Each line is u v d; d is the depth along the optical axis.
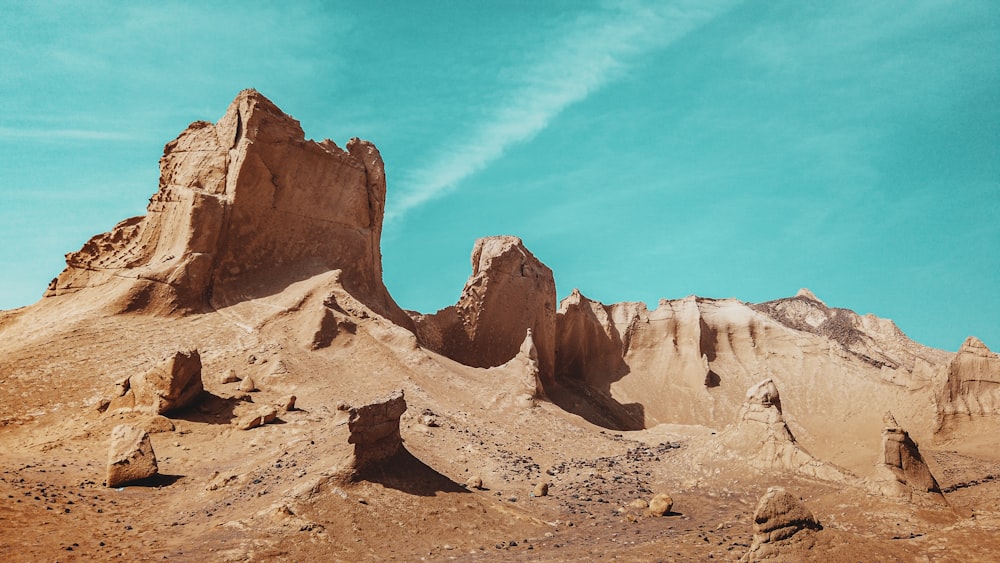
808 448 51.50
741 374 83.06
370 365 46.16
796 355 81.62
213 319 49.41
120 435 27.80
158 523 23.03
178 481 27.88
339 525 21.86
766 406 32.91
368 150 66.56
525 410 44.06
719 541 22.05
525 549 22.09
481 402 44.09
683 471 32.69
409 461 26.14
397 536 22.02
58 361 40.66
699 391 81.38
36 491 24.58
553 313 79.81
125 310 48.38
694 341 86.25
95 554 19.58
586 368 86.75
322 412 37.44
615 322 91.50
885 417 27.05
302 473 25.27
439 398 43.03
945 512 23.73
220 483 26.30
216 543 20.52
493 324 72.12
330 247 60.03
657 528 24.67
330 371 44.28
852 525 23.06
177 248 52.88
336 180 61.94
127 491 26.38
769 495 18.61
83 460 30.11
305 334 48.09
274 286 54.78
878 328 98.50
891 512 23.50
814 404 73.12
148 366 41.12
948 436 54.00
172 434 33.62
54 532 21.05
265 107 58.50
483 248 80.00
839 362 76.69
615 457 36.25
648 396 82.44
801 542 18.11
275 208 57.41
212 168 56.91
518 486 30.42
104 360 41.47
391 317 60.34
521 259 76.38
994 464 39.84
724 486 30.34
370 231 64.06
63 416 35.31
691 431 45.50
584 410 76.06
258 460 29.22
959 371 55.88
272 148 57.78
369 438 24.66
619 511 27.17
